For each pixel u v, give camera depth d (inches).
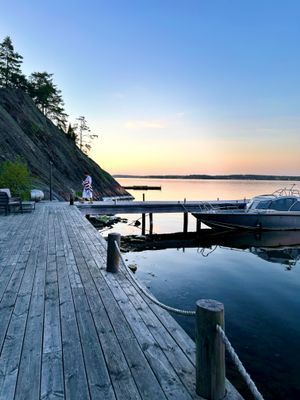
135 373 110.9
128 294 188.7
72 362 116.9
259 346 224.1
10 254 278.8
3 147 1473.9
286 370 193.6
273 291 348.5
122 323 150.3
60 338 134.6
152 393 100.2
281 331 249.6
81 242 332.2
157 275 405.7
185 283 372.8
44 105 2950.3
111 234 232.8
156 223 1016.2
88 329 143.5
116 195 2372.0
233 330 249.4
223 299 321.1
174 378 108.3
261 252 568.1
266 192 2787.9
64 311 162.7
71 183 1918.1
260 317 276.7
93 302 175.5
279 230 694.5
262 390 173.2
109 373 110.6
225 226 694.5
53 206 726.5
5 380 105.5
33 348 126.1
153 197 2079.2
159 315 160.1
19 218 513.0
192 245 637.3
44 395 98.4
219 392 97.7
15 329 141.9
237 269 442.9
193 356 122.7
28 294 185.3
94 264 251.9
